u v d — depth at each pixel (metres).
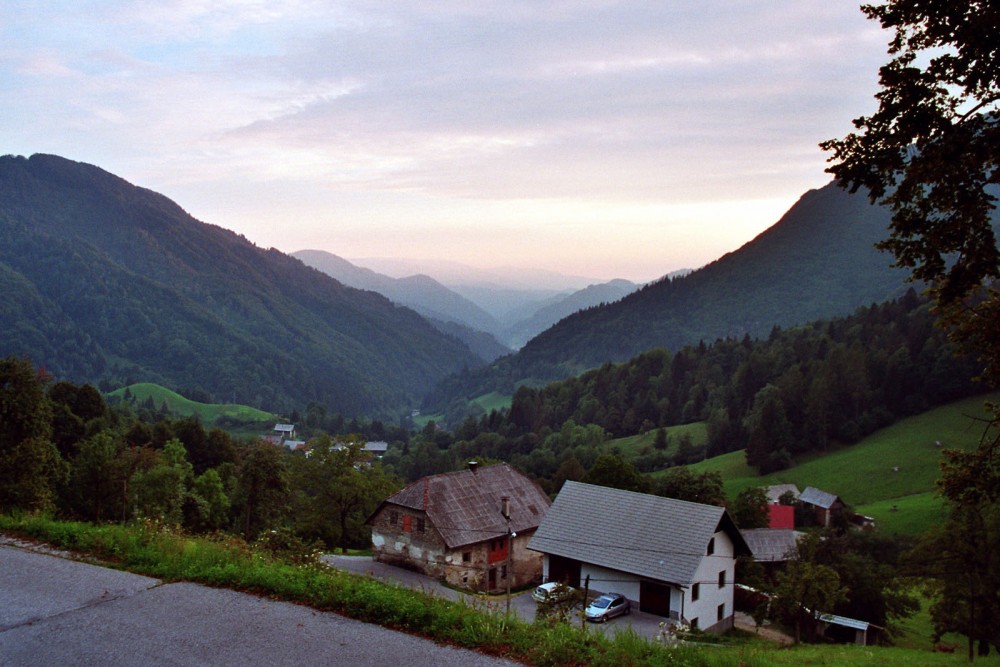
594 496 38.16
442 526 40.59
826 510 77.06
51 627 8.96
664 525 34.66
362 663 8.08
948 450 14.41
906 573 30.14
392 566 42.66
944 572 27.42
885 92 10.73
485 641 8.80
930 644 39.62
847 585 39.88
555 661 8.38
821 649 21.38
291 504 59.88
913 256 11.16
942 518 73.00
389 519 43.09
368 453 56.75
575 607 26.05
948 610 27.66
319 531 51.22
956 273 10.95
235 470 75.00
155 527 13.55
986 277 10.91
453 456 143.25
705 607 33.44
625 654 8.76
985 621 26.19
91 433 78.19
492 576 42.59
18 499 31.55
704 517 34.09
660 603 32.53
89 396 90.56
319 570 11.79
